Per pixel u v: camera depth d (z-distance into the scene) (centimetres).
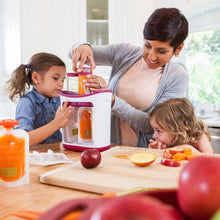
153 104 144
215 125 214
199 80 273
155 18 112
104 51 152
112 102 131
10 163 70
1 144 70
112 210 20
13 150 70
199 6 259
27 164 73
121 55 149
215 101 265
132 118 134
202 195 25
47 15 259
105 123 111
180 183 28
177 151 100
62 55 264
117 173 76
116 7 262
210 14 257
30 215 46
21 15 256
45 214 28
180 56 282
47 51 263
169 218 20
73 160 101
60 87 151
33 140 113
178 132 126
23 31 258
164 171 78
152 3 263
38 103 148
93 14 265
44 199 62
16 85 149
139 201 21
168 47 116
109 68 262
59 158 96
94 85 113
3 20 277
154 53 119
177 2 263
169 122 126
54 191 68
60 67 148
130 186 65
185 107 131
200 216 26
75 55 126
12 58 278
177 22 111
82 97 109
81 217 24
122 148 114
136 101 145
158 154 103
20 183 72
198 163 28
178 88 145
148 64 130
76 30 262
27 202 60
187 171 27
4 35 277
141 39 267
